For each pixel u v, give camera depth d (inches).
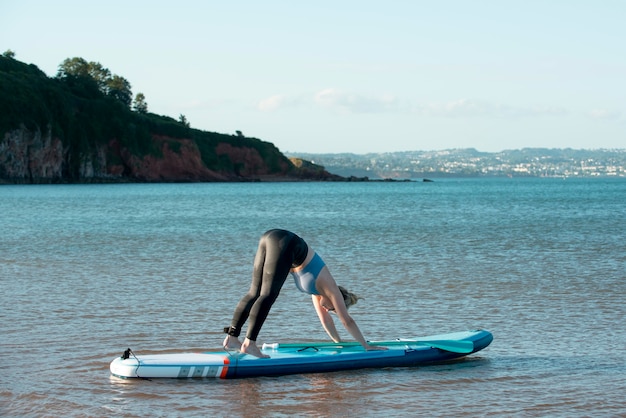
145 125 7007.9
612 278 721.6
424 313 547.2
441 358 410.3
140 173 6766.7
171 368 372.5
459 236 1247.5
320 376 380.5
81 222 1654.8
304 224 1608.0
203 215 1987.0
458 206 2561.5
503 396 347.9
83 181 6225.4
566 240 1159.0
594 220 1702.8
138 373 370.3
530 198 3417.8
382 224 1593.3
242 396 347.3
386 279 724.0
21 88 5821.9
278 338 468.1
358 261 881.5
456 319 524.4
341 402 339.0
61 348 435.2
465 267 817.5
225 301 598.2
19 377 374.9
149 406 332.8
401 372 389.1
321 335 477.7
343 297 406.3
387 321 519.8
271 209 2351.1
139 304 581.6
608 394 350.0
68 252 988.6
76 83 6968.5
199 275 757.3
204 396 346.9
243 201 3029.0
